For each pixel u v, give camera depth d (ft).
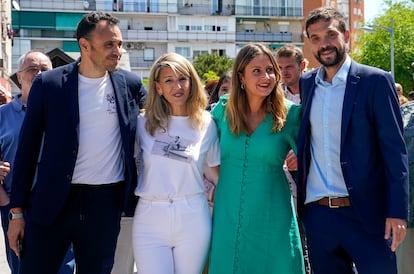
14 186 13.38
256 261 14.28
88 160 13.35
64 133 13.16
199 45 197.77
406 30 146.92
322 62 13.20
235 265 14.19
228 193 14.52
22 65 16.85
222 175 14.79
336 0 238.07
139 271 13.62
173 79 13.78
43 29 188.85
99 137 13.43
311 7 217.36
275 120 14.47
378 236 12.94
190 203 13.74
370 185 12.84
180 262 13.66
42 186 13.21
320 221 13.41
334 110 13.12
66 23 189.47
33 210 13.30
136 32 192.44
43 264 13.38
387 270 12.97
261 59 14.34
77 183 13.42
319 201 13.44
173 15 194.70
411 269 16.42
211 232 14.30
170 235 13.56
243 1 198.59
